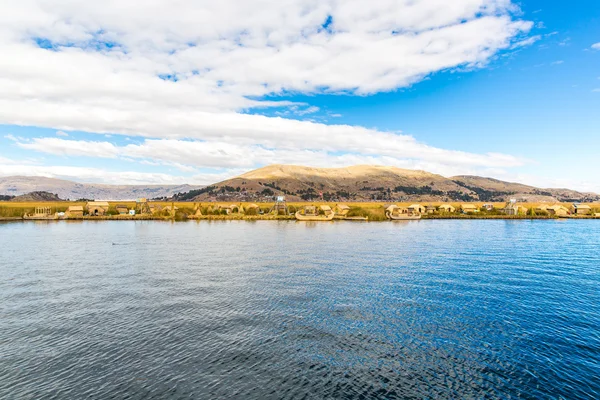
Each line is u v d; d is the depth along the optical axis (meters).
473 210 192.25
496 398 18.55
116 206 188.50
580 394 18.81
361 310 31.34
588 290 37.62
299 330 27.00
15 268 48.97
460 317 29.62
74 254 61.06
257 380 20.20
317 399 18.47
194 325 27.86
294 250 66.75
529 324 28.06
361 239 85.75
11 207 175.25
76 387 19.42
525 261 54.62
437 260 55.50
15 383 19.78
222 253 62.66
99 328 27.22
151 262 53.75
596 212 185.38
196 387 19.48
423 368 21.55
